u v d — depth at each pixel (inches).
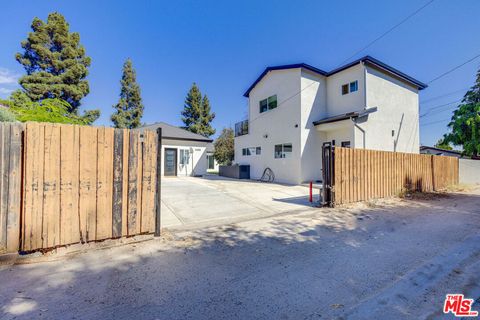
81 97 649.0
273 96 628.1
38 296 92.9
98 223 143.9
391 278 113.5
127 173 154.9
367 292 100.5
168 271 117.7
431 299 96.8
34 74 601.0
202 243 160.9
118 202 151.2
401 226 209.5
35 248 125.6
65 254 134.0
